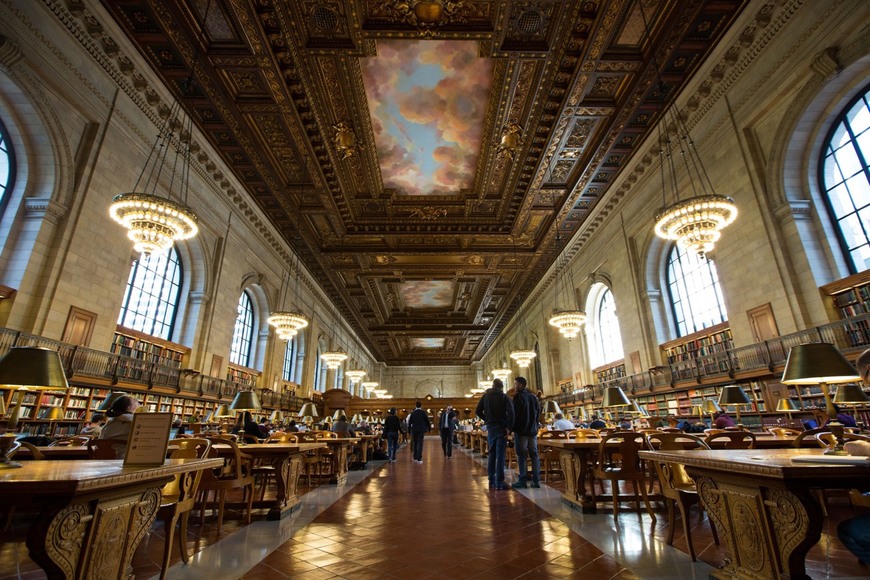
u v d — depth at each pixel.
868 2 6.45
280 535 3.83
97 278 8.29
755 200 8.66
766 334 8.50
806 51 7.47
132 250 9.29
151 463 2.35
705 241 7.28
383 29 7.58
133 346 9.98
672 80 9.07
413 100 9.55
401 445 20.69
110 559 2.09
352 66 8.48
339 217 14.01
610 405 5.44
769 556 2.16
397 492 6.15
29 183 7.40
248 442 6.19
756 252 8.71
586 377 17.98
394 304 25.72
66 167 7.63
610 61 8.41
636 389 13.21
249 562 3.08
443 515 4.57
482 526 4.06
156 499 2.53
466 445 17.06
